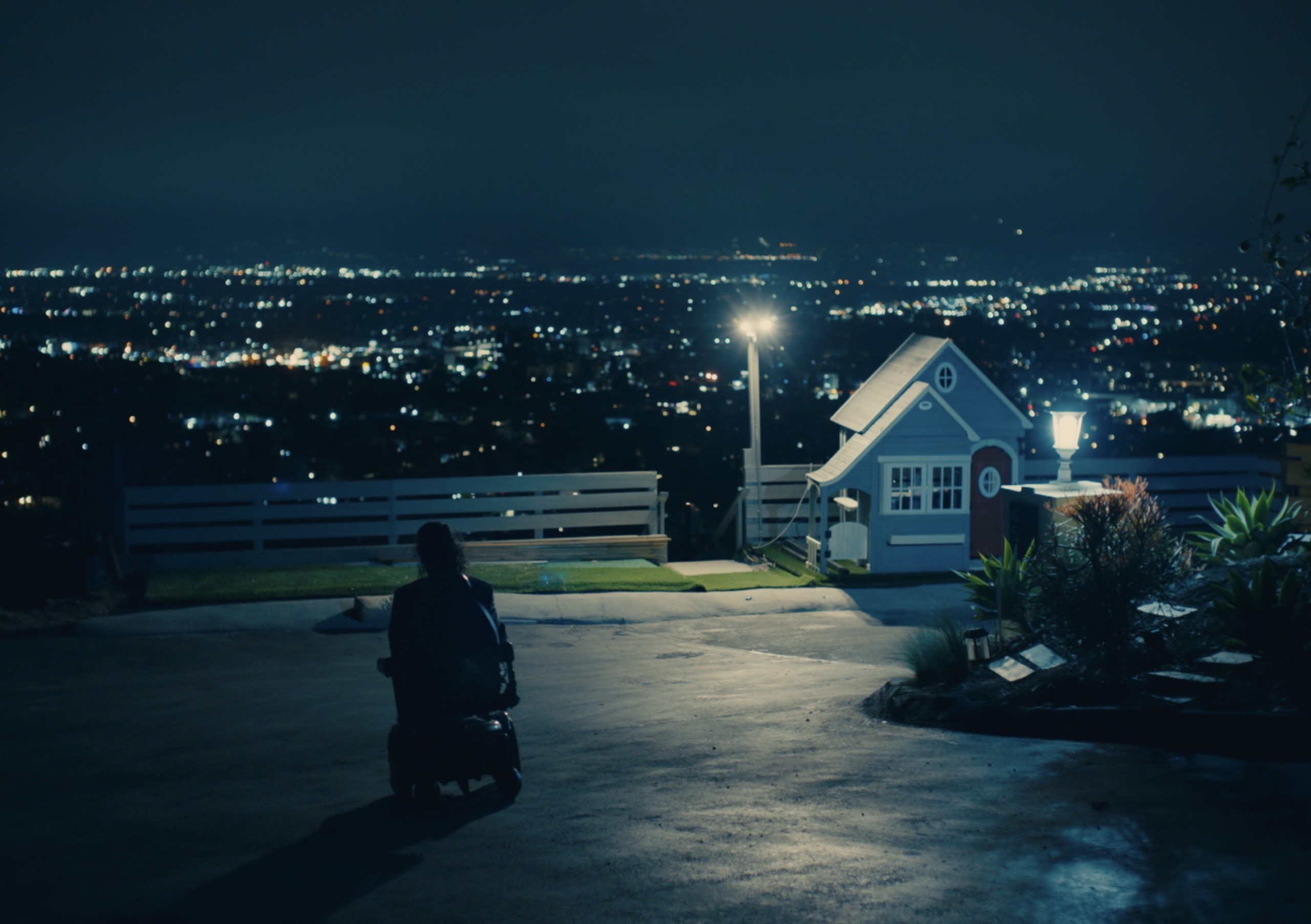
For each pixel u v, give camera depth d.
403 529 16.44
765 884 3.94
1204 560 10.23
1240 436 19.86
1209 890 3.64
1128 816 4.61
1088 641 7.40
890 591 14.80
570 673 10.64
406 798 5.50
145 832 5.38
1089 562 7.65
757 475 17.81
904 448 15.55
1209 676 6.68
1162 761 5.60
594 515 16.86
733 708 8.37
